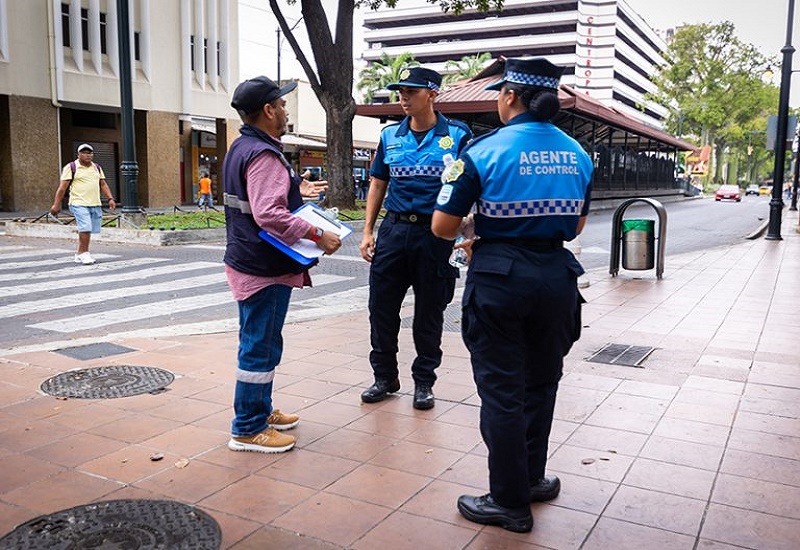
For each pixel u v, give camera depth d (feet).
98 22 87.56
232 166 11.89
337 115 70.74
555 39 325.83
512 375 9.82
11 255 41.06
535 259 9.77
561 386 16.28
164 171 98.99
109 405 14.70
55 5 83.15
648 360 18.67
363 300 28.60
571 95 83.82
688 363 18.40
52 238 51.62
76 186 36.91
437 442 12.97
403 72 13.82
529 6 332.39
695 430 13.58
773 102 230.89
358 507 10.49
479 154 9.78
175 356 18.52
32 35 81.97
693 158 206.18
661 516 10.28
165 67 97.40
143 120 96.12
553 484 10.83
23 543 9.37
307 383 16.46
